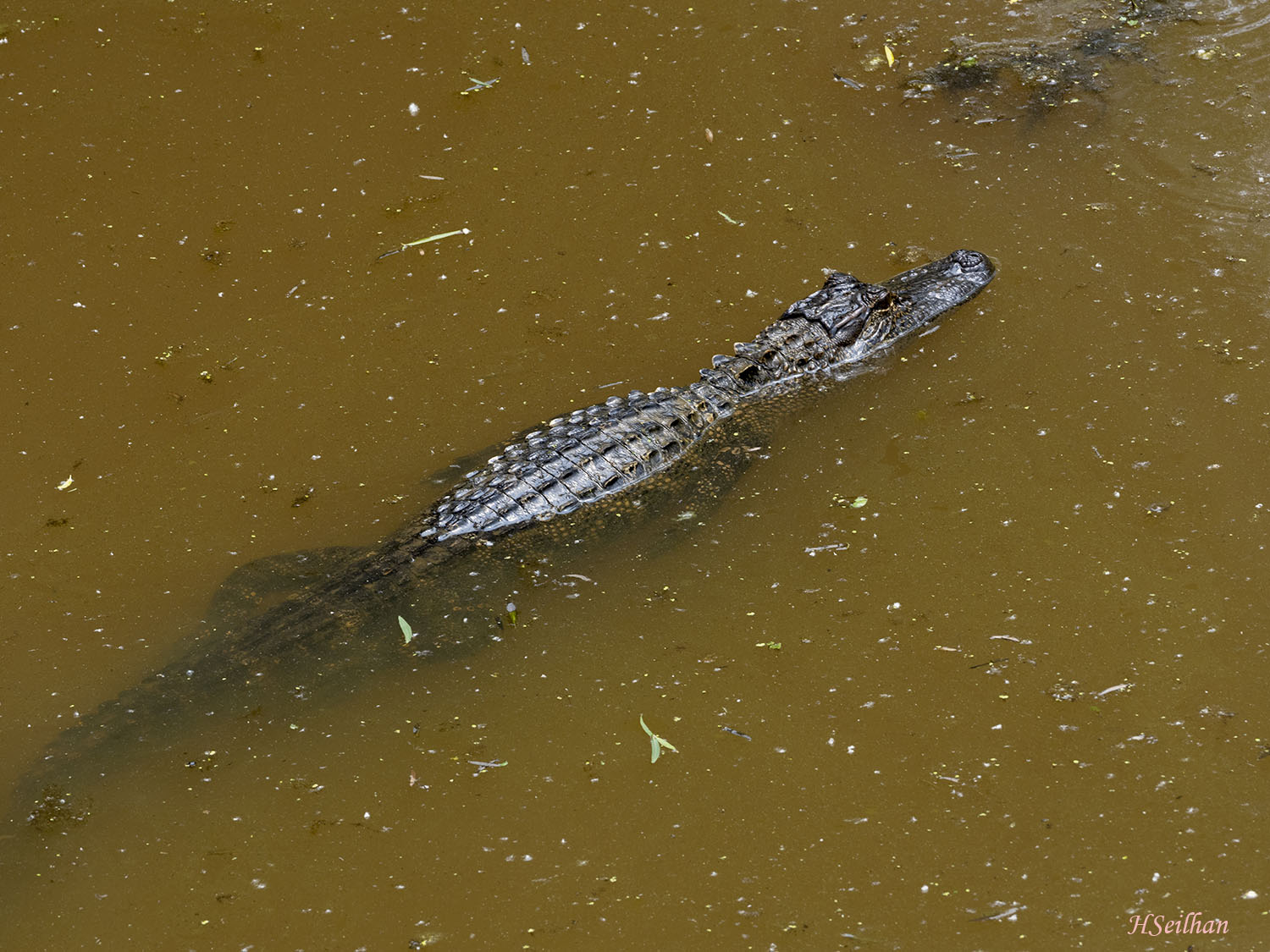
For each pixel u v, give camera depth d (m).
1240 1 21.92
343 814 11.50
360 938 10.53
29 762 11.93
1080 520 14.01
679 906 10.66
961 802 11.39
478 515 14.02
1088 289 16.91
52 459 14.84
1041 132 19.52
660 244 17.77
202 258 17.44
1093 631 12.84
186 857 11.19
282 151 19.20
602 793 11.61
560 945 10.39
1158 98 20.05
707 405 15.61
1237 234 17.55
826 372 16.42
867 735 12.01
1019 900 10.59
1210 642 12.68
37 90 20.16
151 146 19.19
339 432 15.28
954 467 14.79
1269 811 11.20
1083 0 22.23
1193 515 13.95
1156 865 10.82
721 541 14.16
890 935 10.36
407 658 12.84
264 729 12.17
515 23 21.80
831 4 22.19
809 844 11.11
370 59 20.98
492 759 11.94
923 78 20.59
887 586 13.45
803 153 19.23
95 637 13.07
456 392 15.80
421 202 18.34
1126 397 15.39
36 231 17.75
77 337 16.30
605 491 14.56
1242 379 15.48
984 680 12.45
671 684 12.59
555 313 16.78
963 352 16.33
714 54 21.19
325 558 13.74
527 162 19.08
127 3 21.98
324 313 16.75
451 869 11.03
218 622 13.05
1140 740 11.85
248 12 21.92
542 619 13.30
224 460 14.91
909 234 17.92
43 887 10.99
